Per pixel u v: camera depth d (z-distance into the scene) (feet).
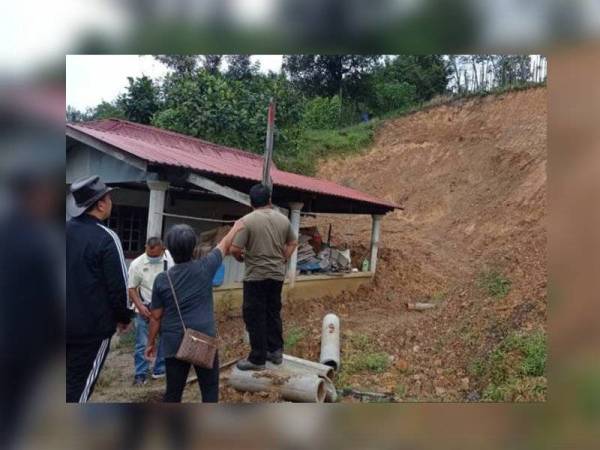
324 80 37.70
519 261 26.18
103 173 21.80
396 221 40.09
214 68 33.40
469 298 24.93
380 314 25.81
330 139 41.98
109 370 18.03
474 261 31.76
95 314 11.59
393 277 31.30
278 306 15.61
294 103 35.76
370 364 18.97
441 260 33.12
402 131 44.24
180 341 12.08
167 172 19.70
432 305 26.40
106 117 31.24
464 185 40.32
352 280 29.40
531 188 34.55
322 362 18.24
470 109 42.83
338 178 40.22
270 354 15.66
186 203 27.04
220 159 25.93
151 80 32.50
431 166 42.88
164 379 17.33
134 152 18.94
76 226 11.64
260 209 15.24
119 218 25.45
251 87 34.27
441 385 17.83
